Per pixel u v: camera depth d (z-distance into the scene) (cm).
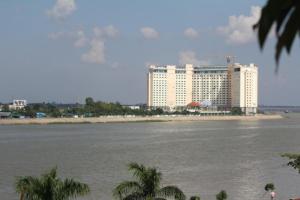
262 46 861
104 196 8225
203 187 9175
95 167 11994
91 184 9444
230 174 10731
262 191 8781
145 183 4281
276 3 843
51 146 18488
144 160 13425
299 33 852
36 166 12281
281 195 8425
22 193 3941
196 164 12481
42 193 3888
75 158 14088
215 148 17138
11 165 12469
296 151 15825
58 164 12644
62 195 3922
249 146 17938
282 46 854
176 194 4325
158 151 16088
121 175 10619
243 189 8994
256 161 13000
